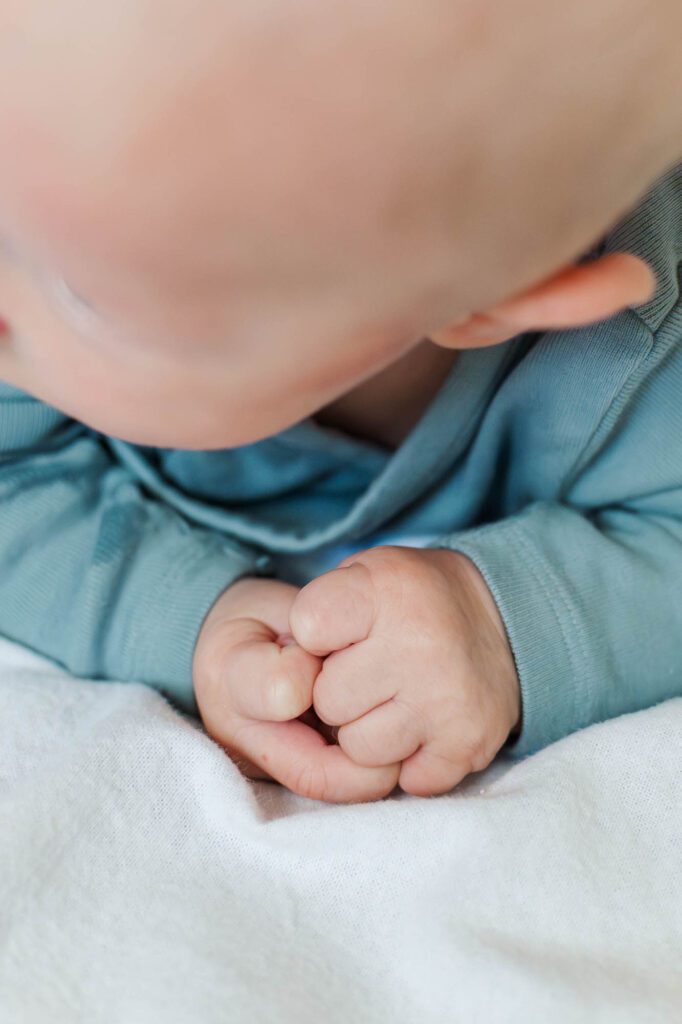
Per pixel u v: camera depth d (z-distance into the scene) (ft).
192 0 0.91
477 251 1.01
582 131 0.97
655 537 1.46
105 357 1.07
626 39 0.95
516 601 1.34
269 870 1.17
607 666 1.36
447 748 1.28
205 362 1.06
